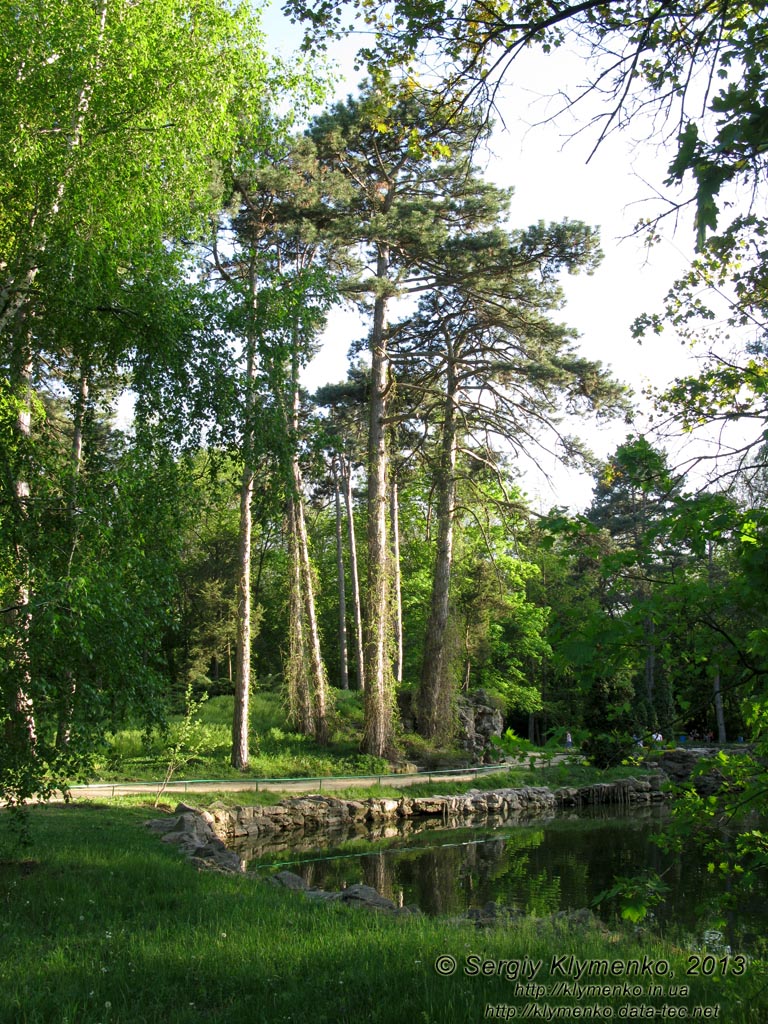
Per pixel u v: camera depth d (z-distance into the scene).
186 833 15.51
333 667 50.47
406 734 32.06
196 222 12.46
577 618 4.80
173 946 7.20
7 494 9.33
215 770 25.92
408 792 26.53
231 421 11.73
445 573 32.84
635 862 18.03
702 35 5.21
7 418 9.58
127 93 10.62
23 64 10.36
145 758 26.44
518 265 25.91
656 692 29.91
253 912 8.98
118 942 7.28
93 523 9.39
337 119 26.38
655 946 8.10
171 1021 5.46
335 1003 5.77
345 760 29.17
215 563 42.19
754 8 4.68
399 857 18.67
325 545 55.25
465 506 33.56
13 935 7.45
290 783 25.45
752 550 4.25
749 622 4.66
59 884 9.56
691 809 5.37
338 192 25.83
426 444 33.09
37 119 10.30
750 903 10.84
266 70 12.48
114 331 11.10
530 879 16.17
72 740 8.85
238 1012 5.62
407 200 25.61
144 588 9.75
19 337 10.46
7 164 10.03
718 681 4.97
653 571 5.10
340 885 15.29
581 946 7.86
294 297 12.47
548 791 29.12
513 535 31.00
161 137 11.05
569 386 26.94
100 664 9.04
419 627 46.53
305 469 12.97
